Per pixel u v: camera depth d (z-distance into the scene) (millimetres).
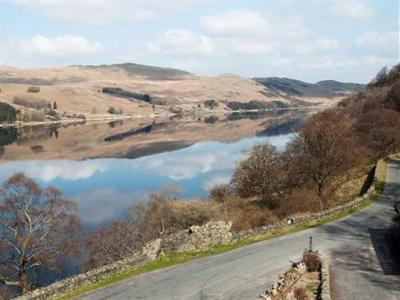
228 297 29953
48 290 29359
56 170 131125
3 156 162250
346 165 83312
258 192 82812
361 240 42750
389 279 33438
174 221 67250
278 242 41750
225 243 40625
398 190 63125
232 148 166000
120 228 62562
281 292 29656
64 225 69500
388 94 132750
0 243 60250
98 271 32375
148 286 31625
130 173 124312
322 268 33844
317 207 66812
